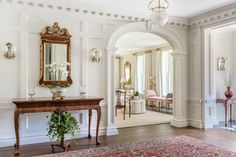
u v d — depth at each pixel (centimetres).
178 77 641
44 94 481
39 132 477
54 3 486
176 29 632
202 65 611
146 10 569
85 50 522
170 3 513
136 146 434
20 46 462
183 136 512
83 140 488
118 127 621
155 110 971
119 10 553
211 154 380
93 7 525
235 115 701
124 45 1072
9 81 454
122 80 1335
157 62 1070
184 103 639
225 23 545
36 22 477
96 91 533
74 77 511
